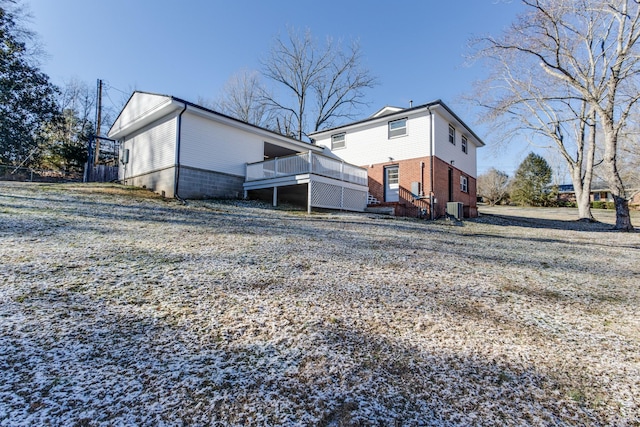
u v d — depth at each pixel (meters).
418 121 14.58
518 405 1.78
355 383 1.90
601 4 10.62
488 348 2.43
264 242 5.71
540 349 2.46
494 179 33.91
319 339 2.40
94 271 3.52
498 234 9.76
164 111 11.77
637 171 20.44
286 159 12.20
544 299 3.65
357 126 16.52
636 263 5.91
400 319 2.87
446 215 13.99
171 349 2.13
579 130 16.80
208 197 12.12
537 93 15.07
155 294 3.04
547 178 32.53
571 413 1.73
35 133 22.92
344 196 13.19
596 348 2.52
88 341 2.14
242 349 2.20
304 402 1.70
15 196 8.41
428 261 5.14
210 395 1.70
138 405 1.58
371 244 6.29
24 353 1.94
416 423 1.59
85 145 23.86
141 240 5.17
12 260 3.64
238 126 13.10
